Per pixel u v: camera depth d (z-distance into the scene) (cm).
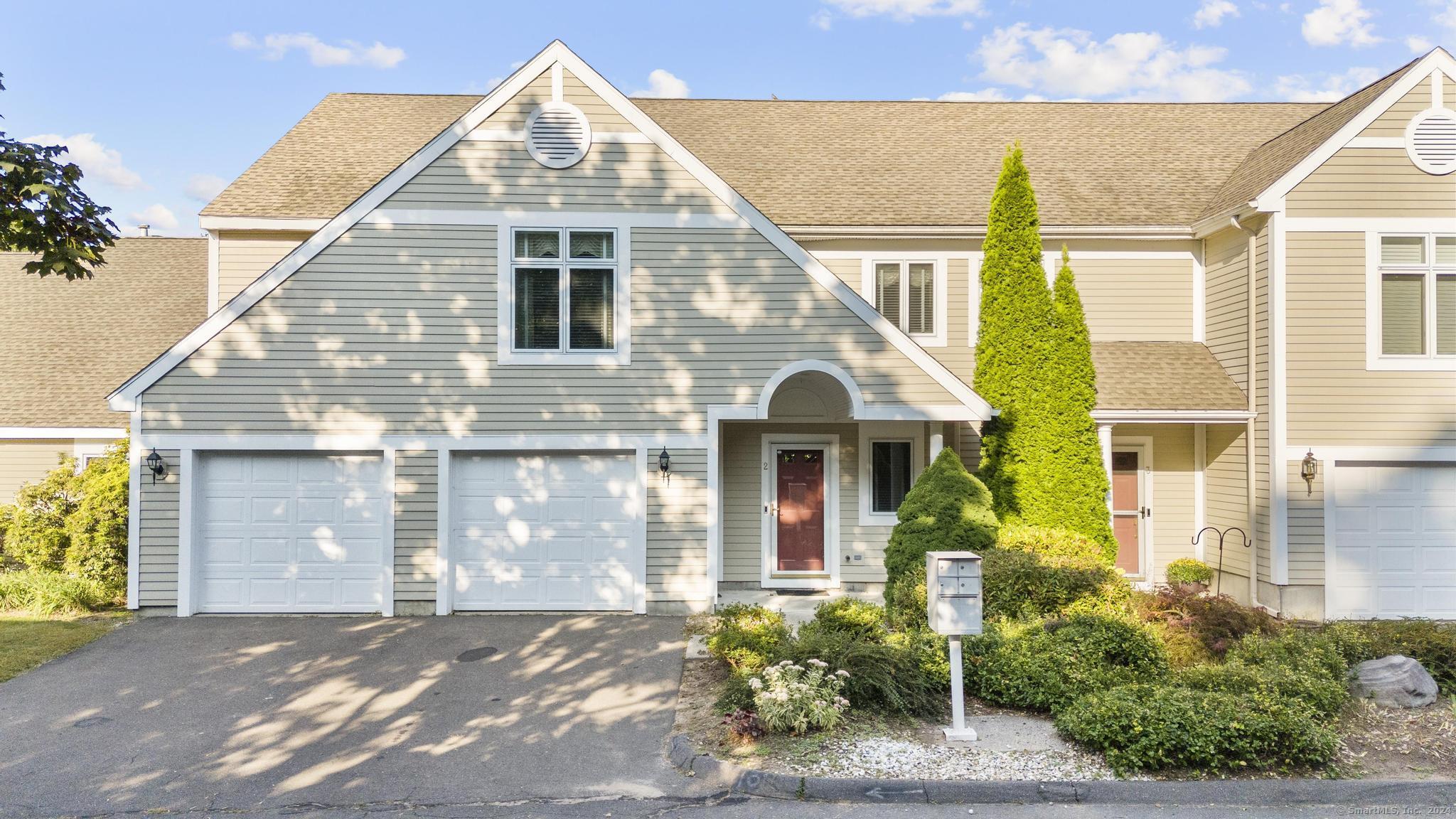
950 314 1427
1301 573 1220
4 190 917
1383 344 1224
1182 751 648
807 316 1173
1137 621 895
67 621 1098
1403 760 667
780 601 1279
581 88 1166
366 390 1146
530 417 1161
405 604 1148
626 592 1176
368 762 698
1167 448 1430
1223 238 1380
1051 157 1619
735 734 713
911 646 855
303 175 1464
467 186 1156
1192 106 1797
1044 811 607
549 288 1167
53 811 614
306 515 1154
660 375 1169
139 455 1123
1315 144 1230
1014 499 1216
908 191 1498
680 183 1171
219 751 717
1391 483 1229
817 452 1371
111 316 1786
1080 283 1448
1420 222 1219
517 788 652
